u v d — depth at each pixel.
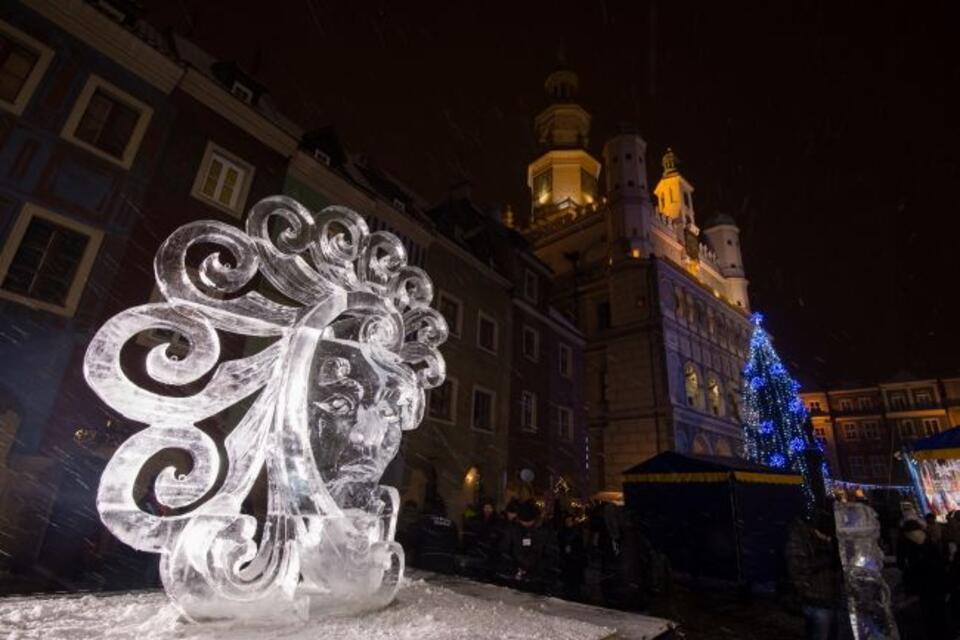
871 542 4.39
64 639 1.94
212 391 2.61
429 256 17.78
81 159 10.05
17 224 9.09
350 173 16.52
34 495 8.34
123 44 10.76
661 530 10.91
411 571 4.31
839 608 4.48
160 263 2.57
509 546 7.09
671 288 29.03
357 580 2.58
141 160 10.87
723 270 40.38
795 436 24.00
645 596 7.46
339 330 3.40
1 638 1.92
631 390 27.36
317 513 2.57
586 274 32.38
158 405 2.47
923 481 19.64
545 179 40.47
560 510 10.86
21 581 7.45
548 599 3.20
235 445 2.66
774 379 25.38
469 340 18.58
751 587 9.26
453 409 17.03
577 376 24.55
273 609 2.28
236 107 12.50
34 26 9.83
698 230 38.25
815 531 4.93
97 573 8.12
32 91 9.66
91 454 9.09
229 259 11.73
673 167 39.91
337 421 2.99
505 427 19.03
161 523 2.33
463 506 16.31
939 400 47.66
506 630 2.26
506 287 21.09
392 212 16.19
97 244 9.97
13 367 8.60
